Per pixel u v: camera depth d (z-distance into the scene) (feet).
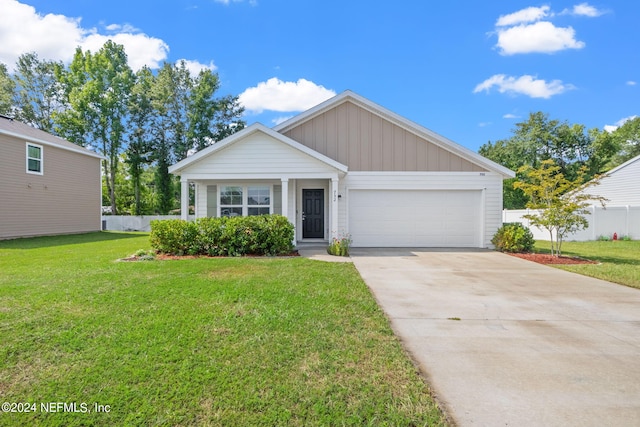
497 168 38.81
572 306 15.93
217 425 7.00
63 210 55.83
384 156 39.63
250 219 30.78
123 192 107.65
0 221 45.14
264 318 13.07
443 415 7.47
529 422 7.27
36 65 96.99
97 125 93.09
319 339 11.30
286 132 39.91
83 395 8.02
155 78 96.73
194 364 9.45
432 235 39.70
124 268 22.90
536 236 56.70
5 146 45.85
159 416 7.26
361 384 8.62
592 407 7.85
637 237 54.13
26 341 10.80
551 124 115.44
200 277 20.07
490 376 9.27
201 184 40.11
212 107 95.76
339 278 20.38
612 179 65.67
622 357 10.53
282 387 8.38
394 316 14.29
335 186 35.53
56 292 16.34
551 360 10.28
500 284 20.39
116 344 10.64
